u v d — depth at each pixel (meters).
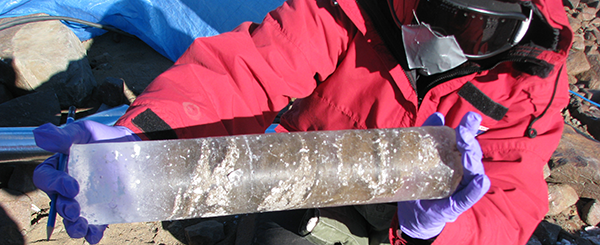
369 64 0.70
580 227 1.23
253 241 0.93
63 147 0.46
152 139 0.57
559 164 1.29
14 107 1.09
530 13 0.60
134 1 1.61
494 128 0.71
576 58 1.91
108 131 0.53
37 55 1.26
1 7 1.48
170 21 1.60
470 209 0.64
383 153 0.52
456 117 0.71
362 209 0.93
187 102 0.60
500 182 0.67
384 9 0.66
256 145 0.50
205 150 0.49
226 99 0.65
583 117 1.65
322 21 0.67
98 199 0.47
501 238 0.65
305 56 0.67
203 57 0.65
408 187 0.53
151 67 1.58
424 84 0.72
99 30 1.66
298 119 0.84
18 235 0.90
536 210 0.67
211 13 1.61
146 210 0.49
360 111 0.74
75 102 1.32
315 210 0.90
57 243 0.92
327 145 0.52
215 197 0.49
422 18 0.60
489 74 0.67
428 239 0.65
